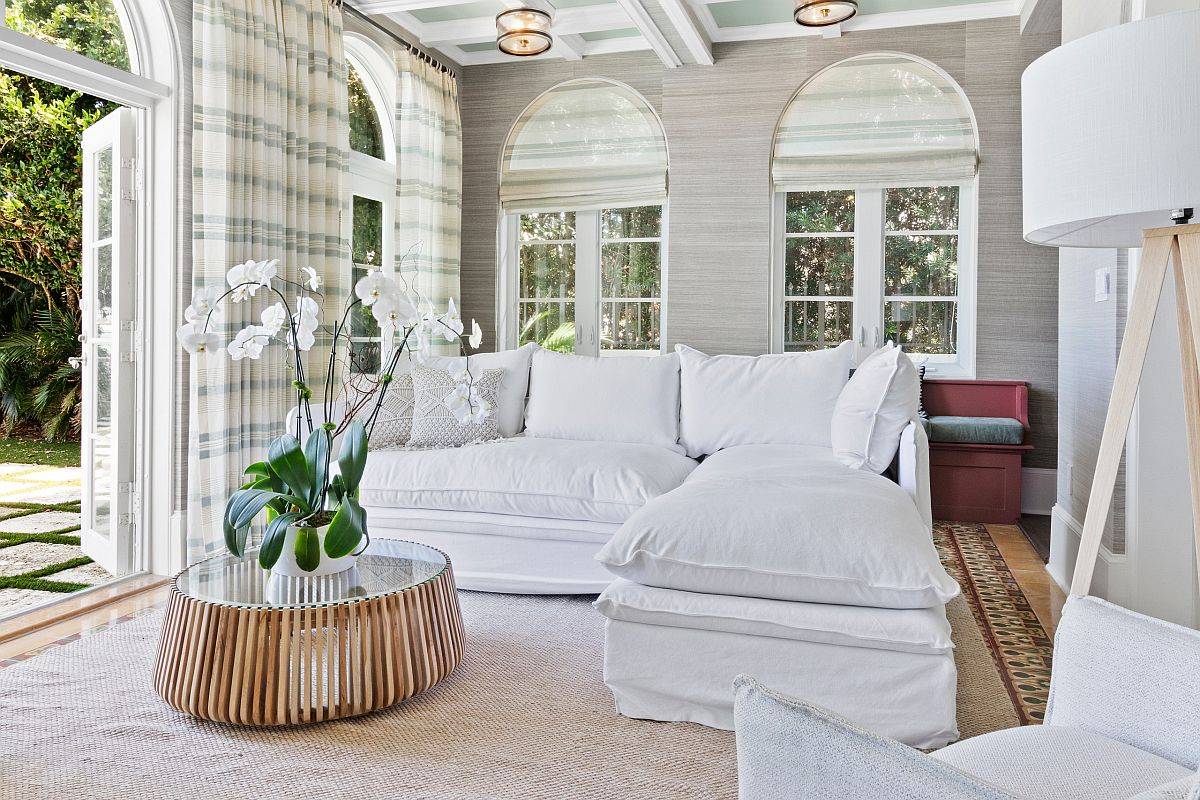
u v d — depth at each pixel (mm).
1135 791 1023
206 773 1916
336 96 4340
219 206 3623
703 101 5539
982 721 2195
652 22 4785
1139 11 2777
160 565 3635
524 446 3408
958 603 3303
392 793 1836
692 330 5621
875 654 2012
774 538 2146
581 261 5984
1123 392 1844
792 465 2949
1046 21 4773
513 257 6117
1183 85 1522
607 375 3902
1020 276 5090
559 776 1911
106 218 3676
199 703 2107
